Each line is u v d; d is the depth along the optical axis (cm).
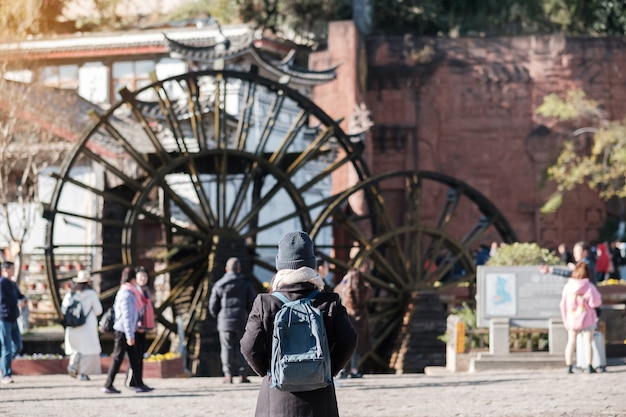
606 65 6116
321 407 709
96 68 5047
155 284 3591
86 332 2244
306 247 732
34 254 3706
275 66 4325
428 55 6081
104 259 3775
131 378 1870
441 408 1509
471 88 6134
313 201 4675
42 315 3619
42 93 3903
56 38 5012
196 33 5031
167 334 3100
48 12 6038
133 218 3078
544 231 6062
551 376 1995
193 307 3195
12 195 3903
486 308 2280
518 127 6116
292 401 704
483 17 6719
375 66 6081
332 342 719
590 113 6003
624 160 5653
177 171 3438
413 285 3566
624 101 6112
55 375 2477
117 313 1817
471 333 2342
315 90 5750
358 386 1947
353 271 2108
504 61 6128
